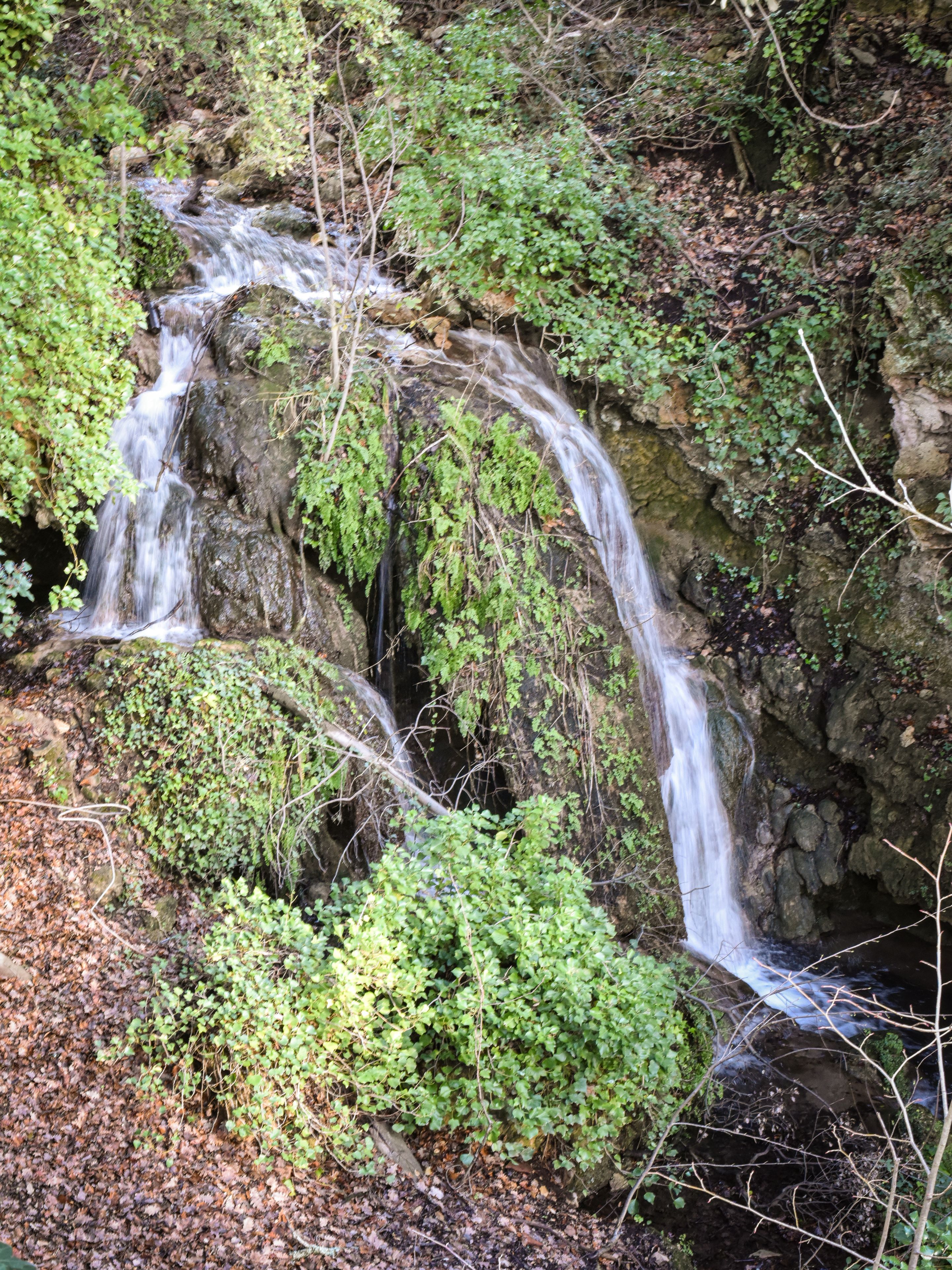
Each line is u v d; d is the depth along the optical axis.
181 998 6.97
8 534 10.30
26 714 8.70
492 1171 6.64
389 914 6.91
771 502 11.64
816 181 12.27
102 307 8.54
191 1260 5.36
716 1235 6.74
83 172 8.45
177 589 9.87
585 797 9.31
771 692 11.45
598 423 12.03
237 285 12.38
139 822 8.16
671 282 12.16
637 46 14.48
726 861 11.16
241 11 11.12
